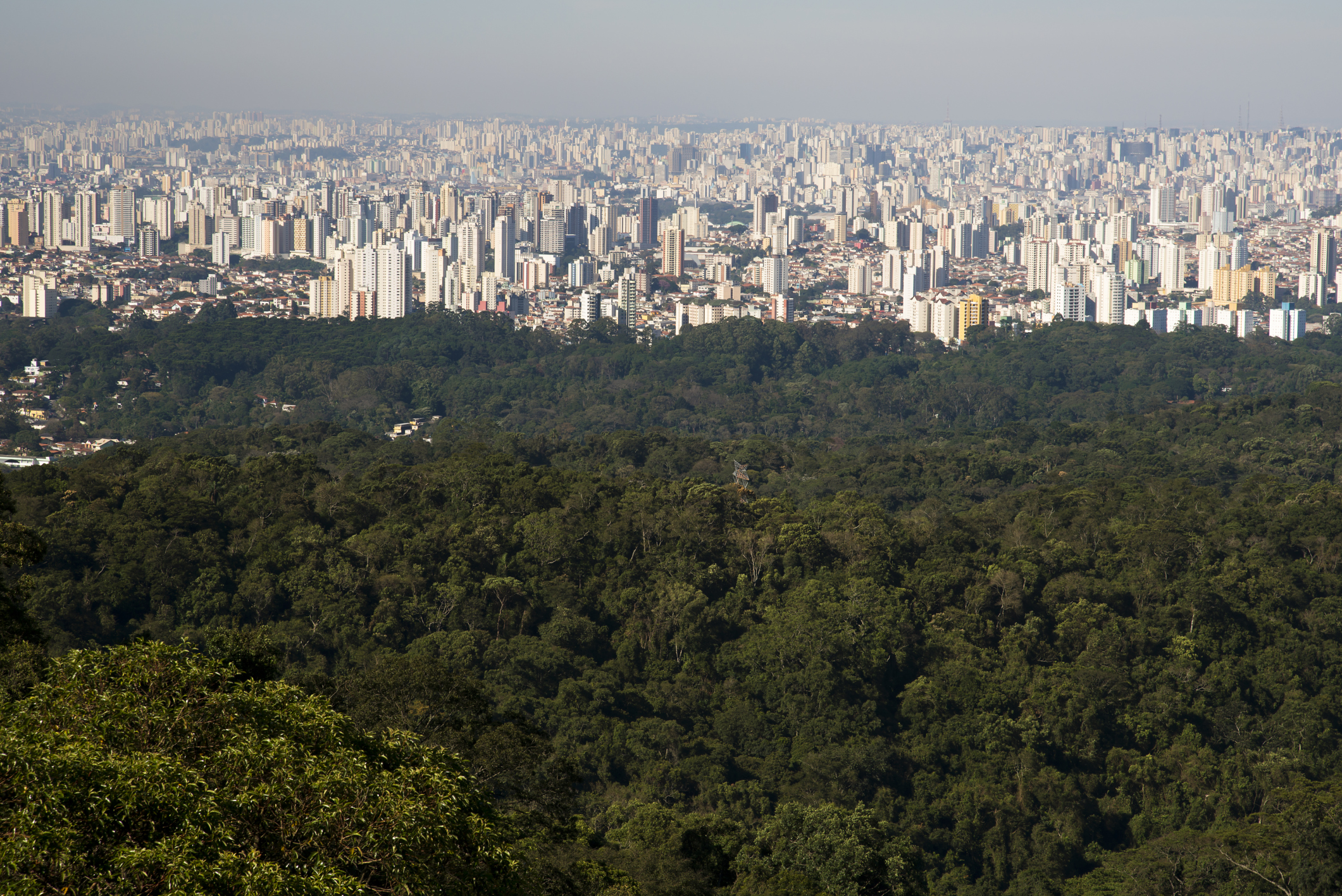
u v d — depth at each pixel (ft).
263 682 173.06
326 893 119.65
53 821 118.83
